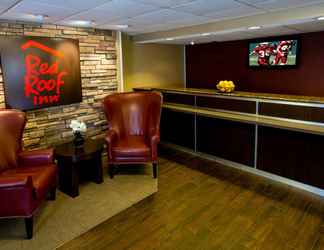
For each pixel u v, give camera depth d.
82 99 4.07
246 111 3.55
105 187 3.25
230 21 3.33
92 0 2.31
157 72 5.40
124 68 4.75
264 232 2.36
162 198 2.98
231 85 3.85
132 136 3.92
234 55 5.04
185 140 4.50
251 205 2.81
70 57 3.79
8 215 2.27
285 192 3.08
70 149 3.18
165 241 2.27
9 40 3.15
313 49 4.05
